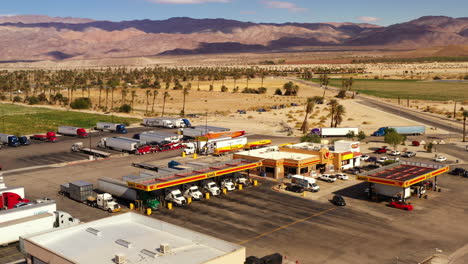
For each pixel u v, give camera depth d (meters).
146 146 114.94
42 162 102.62
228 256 37.38
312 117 178.75
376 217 65.69
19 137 124.25
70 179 86.88
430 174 78.31
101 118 179.00
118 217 48.12
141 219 47.56
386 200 74.19
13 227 54.31
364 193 78.38
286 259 50.84
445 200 74.81
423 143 127.00
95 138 135.88
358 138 133.62
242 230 59.81
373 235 58.53
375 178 73.50
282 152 99.94
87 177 88.62
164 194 71.38
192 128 139.12
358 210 68.88
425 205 71.94
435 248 54.47
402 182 70.56
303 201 73.31
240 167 80.62
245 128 155.38
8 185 82.25
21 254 51.53
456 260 51.03
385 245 55.25
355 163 101.06
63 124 163.50
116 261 37.00
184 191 73.75
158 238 43.12
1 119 173.38
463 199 75.50
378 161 100.75
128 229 45.59
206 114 185.88
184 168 81.75
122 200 73.56
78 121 170.50
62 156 109.50
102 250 40.03
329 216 65.88
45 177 88.50
